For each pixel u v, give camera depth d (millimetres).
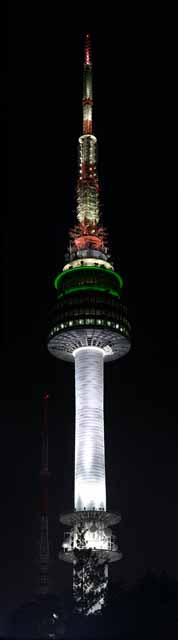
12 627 148000
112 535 178125
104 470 181750
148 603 111250
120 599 115062
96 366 194750
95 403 187875
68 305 195750
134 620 110312
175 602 111250
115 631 111000
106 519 178125
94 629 114312
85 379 191750
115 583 120562
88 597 125812
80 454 181750
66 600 133375
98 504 176500
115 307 196875
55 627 143375
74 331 192875
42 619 145375
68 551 174375
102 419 187500
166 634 107250
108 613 113562
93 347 197000
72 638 119812
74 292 198500
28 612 146875
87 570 135500
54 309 199625
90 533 175375
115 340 197000
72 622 121875
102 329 192125
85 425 184625
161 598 111750
